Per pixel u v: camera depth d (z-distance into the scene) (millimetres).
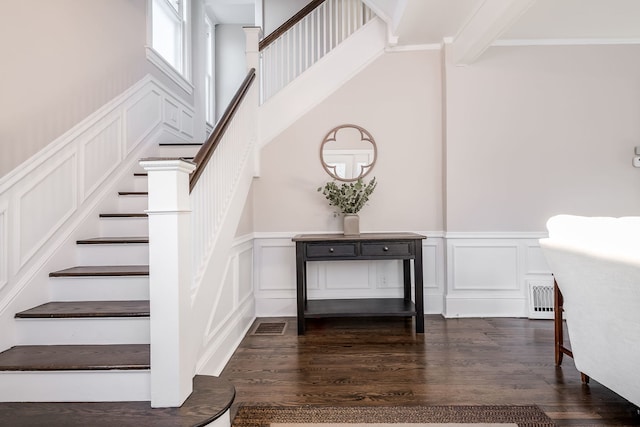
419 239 3195
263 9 5203
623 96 3607
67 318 2020
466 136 3646
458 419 1839
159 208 1653
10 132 2018
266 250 3779
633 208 3590
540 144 3633
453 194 3645
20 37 2092
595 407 1938
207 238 2238
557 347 2471
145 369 1738
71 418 1589
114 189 3020
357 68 3768
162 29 4250
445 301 3664
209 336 2285
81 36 2654
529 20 3242
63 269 2410
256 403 2018
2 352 1909
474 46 3199
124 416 1598
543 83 3635
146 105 3557
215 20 6223
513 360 2561
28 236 2139
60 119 2428
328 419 1853
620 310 1674
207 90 6066
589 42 3613
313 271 3785
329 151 3766
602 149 3607
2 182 1956
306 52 3828
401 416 1871
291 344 2928
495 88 3639
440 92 3758
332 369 2443
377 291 3787
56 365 1737
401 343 2918
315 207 3768
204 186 2186
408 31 3471
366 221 3756
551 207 3621
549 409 1924
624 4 2988
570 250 1864
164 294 1665
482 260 3643
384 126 3764
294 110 3756
